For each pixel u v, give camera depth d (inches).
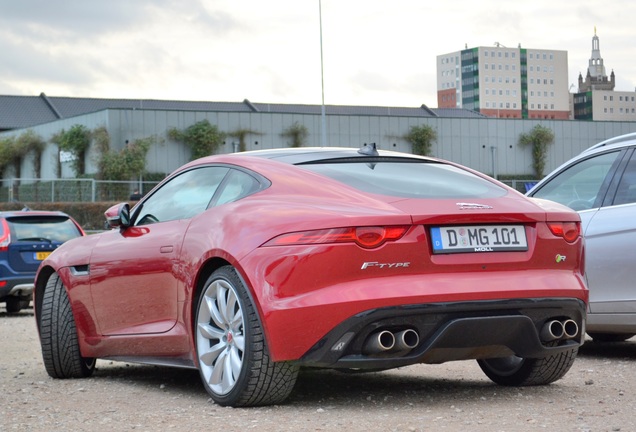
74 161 1927.9
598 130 2330.2
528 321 177.6
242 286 177.9
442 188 189.2
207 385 189.0
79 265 234.4
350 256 168.9
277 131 2031.3
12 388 224.4
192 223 199.5
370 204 176.7
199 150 1926.7
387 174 193.8
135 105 3129.9
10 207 1438.2
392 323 169.5
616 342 303.6
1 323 442.6
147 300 211.2
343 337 168.6
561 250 185.3
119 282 220.2
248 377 176.1
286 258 171.2
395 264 170.7
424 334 172.7
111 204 1396.4
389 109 3368.6
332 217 171.3
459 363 253.0
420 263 172.1
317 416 172.6
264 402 181.2
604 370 236.7
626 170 261.7
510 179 2256.4
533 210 183.5
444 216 173.8
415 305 169.0
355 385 212.4
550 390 202.8
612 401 187.3
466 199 184.1
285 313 169.6
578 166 277.4
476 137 2222.0
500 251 179.0
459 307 171.6
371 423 165.0
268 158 201.0
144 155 1852.9
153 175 1893.5
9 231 486.0
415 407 181.9
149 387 220.4
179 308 199.5
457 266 174.4
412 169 200.1
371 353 170.4
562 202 276.7
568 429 158.1
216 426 165.3
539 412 175.0
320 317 167.9
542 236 183.0
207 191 205.3
